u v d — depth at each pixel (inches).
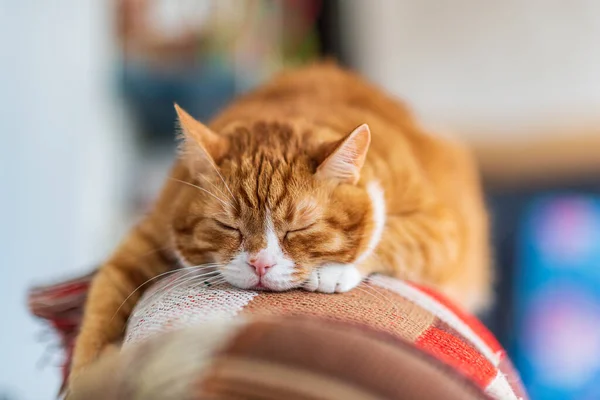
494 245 44.3
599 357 41.7
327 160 19.1
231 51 52.1
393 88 52.1
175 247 19.9
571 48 47.4
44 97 35.8
